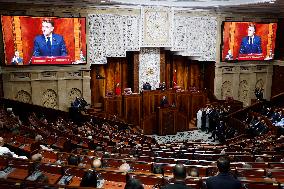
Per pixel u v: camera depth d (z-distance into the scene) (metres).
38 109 15.09
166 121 17.86
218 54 20.20
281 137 11.66
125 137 12.25
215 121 17.69
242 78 21.31
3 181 4.50
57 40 16.34
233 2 17.84
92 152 8.18
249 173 6.35
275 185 5.31
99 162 6.29
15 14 15.36
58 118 14.62
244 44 20.28
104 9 17.41
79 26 16.73
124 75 19.80
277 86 21.61
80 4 16.62
